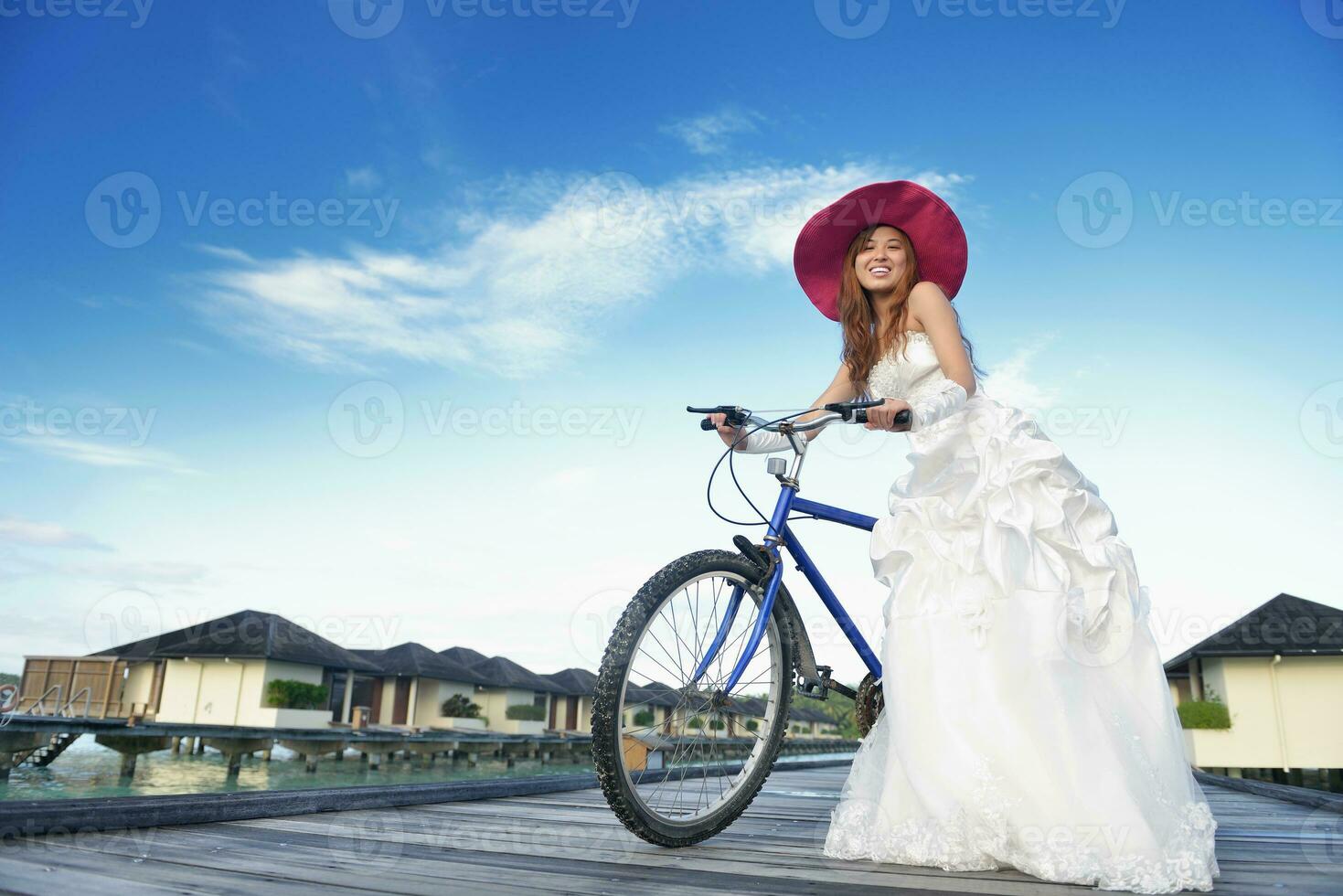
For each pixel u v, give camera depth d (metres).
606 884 1.25
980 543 1.61
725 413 1.91
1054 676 1.48
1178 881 1.26
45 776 17.78
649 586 1.64
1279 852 1.78
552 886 1.22
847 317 2.10
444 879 1.26
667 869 1.41
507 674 37.12
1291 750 15.46
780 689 1.92
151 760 23.59
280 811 1.93
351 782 21.05
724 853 1.62
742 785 1.82
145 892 1.08
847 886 1.27
